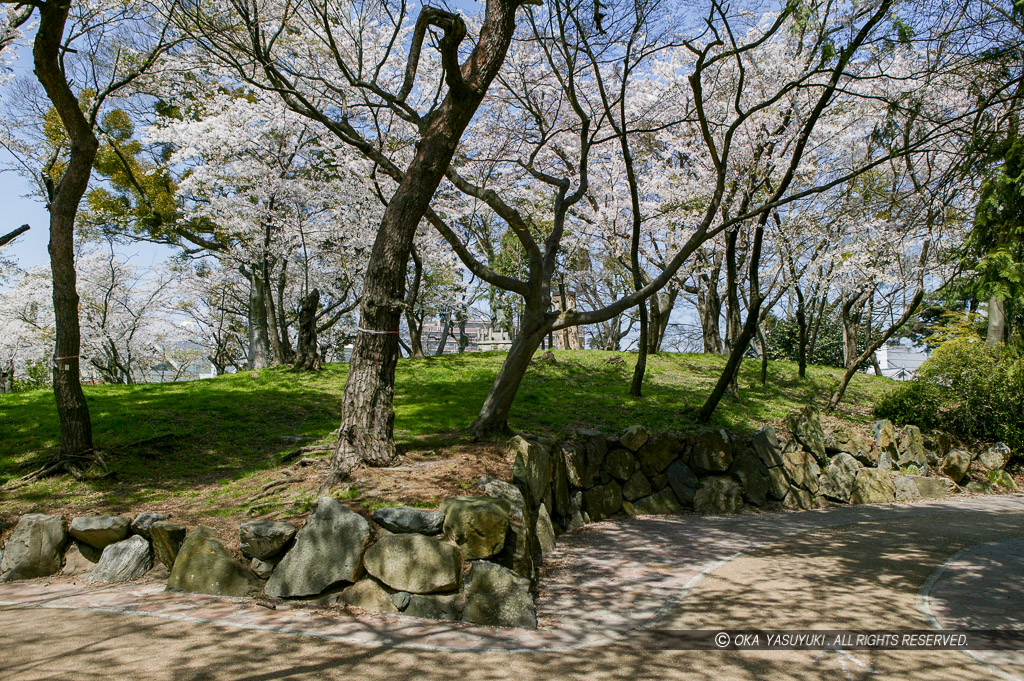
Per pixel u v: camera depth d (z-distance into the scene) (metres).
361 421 6.72
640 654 4.28
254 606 4.88
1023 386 13.57
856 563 6.74
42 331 21.52
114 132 14.86
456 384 12.80
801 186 13.70
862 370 19.56
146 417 9.16
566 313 8.36
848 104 12.05
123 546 5.48
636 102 14.48
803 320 15.84
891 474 11.75
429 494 6.02
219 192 16.30
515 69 12.44
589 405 11.63
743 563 6.61
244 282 21.38
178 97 14.67
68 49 7.84
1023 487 13.17
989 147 7.78
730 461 9.87
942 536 8.24
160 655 3.91
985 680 4.02
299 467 7.14
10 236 7.15
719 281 18.45
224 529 5.59
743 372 15.83
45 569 5.52
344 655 4.05
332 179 15.38
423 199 6.89
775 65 12.70
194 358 29.98
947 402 13.76
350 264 16.50
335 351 26.05
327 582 5.00
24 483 6.73
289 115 13.20
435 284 21.17
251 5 8.83
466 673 3.86
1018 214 8.55
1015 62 7.60
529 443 7.16
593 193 15.80
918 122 9.48
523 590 4.88
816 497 10.48
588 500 8.52
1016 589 5.95
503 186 14.80
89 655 3.88
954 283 12.23
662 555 6.87
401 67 14.27
